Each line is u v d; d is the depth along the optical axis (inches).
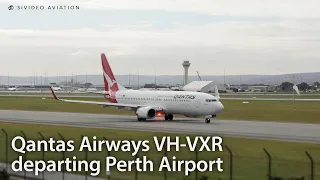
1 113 4704.7
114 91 4256.9
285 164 1756.9
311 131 2923.2
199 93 3604.8
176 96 3693.4
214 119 3949.3
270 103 6432.1
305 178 1515.7
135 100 3996.1
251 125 3348.9
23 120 3804.1
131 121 3710.6
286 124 3454.7
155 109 3713.1
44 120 3804.1
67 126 3257.9
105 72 4345.5
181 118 4067.4
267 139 2496.3
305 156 1937.7
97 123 3503.9
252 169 1665.8
